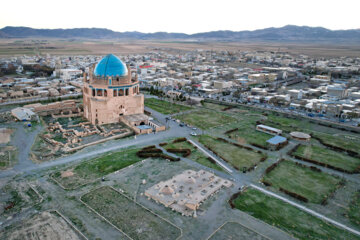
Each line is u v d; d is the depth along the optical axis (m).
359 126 134.12
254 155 98.38
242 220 62.06
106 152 97.12
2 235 55.25
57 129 119.12
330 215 64.81
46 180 76.88
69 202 66.81
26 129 117.12
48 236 55.25
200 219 61.91
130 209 64.81
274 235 57.59
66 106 149.62
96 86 125.88
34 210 63.53
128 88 131.12
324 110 157.12
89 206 65.38
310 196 72.62
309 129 130.38
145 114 146.38
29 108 139.75
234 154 98.75
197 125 132.12
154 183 76.69
